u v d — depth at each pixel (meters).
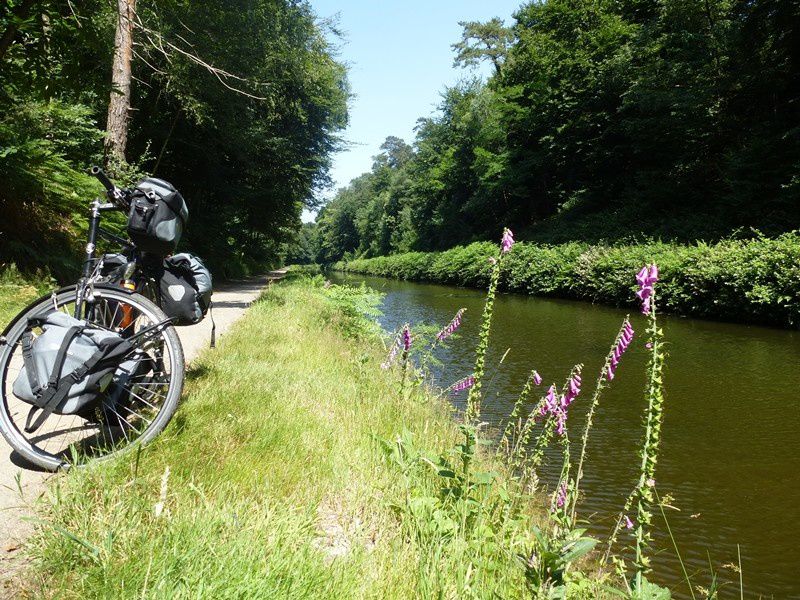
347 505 2.50
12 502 2.11
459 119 47.00
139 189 2.86
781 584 3.05
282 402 3.68
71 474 2.19
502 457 4.16
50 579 1.62
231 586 1.58
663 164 27.11
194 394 3.43
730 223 19.62
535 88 34.44
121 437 2.65
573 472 4.57
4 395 2.46
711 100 23.56
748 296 13.94
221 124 18.89
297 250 110.50
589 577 2.47
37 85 7.43
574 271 22.20
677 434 5.48
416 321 14.61
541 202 38.56
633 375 8.07
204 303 3.15
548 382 7.60
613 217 26.66
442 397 6.15
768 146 18.83
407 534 2.29
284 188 26.28
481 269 31.48
